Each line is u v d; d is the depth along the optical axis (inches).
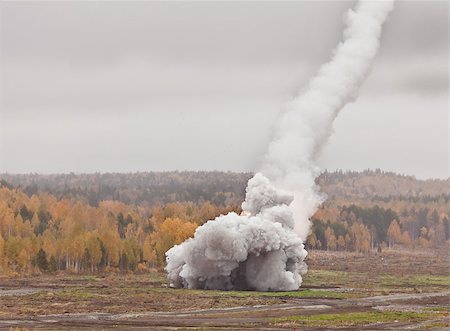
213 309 6240.2
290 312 6107.3
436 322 5659.5
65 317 5762.8
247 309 6250.0
